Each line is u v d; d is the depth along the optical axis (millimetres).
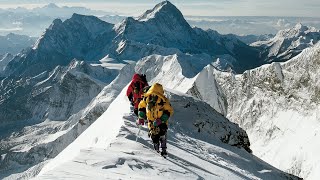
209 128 23875
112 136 14547
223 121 25688
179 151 14914
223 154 19953
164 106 11320
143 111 11742
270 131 119688
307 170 94312
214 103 119500
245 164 20453
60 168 8578
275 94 126250
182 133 20922
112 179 8242
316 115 110000
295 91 122062
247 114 128125
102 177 8266
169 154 13234
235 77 136250
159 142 12102
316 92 115562
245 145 26172
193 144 19156
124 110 18812
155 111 11320
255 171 20703
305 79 120938
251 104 129000
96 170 8820
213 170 13883
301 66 123938
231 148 23703
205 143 20500
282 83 125625
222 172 14195
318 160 93500
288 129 114625
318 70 118875
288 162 102500
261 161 25141
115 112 21500
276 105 124062
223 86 137125
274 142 114625
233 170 16531
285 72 127188
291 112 118625
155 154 11789
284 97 123875
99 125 22047
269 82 128875
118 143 12086
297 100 120062
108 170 9000
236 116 130125
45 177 7734
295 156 101938
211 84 123375
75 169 8602
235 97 133750
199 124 23406
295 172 97625
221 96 130500
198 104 25375
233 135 25000
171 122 21953
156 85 11445
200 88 119812
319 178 87438
